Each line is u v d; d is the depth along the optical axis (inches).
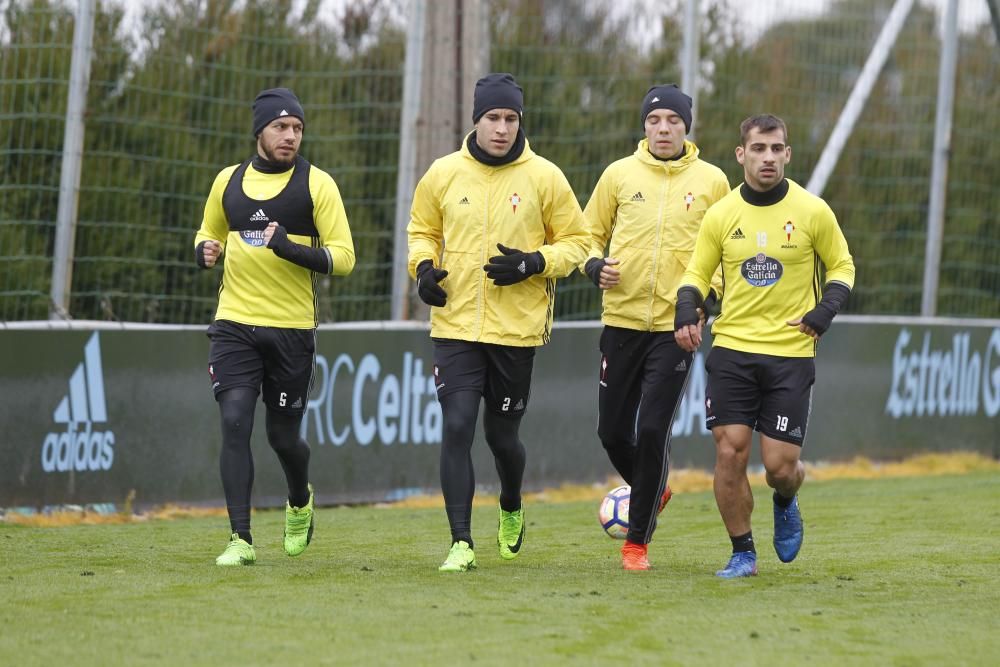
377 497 1317.7
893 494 1321.4
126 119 1234.6
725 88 1550.2
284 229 811.4
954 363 1689.2
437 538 1004.6
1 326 1116.5
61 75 1207.6
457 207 836.0
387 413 1323.8
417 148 1376.7
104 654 551.8
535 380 1395.2
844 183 1641.2
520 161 840.9
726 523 807.1
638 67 1496.1
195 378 1230.9
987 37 1748.3
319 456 1278.3
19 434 1126.4
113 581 736.3
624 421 920.9
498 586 733.9
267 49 1315.2
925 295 1652.3
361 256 1353.3
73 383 1155.3
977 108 1755.7
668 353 871.7
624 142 1485.0
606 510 967.0
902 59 1690.5
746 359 791.1
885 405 1624.0
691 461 1489.9
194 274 1270.9
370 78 1362.0
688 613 660.7
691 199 884.6
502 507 885.8
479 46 1408.7
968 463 1669.5
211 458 1242.0
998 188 1752.0
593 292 1459.2
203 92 1279.5
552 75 1460.4
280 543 975.0
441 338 841.5
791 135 1593.3
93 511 1165.1
